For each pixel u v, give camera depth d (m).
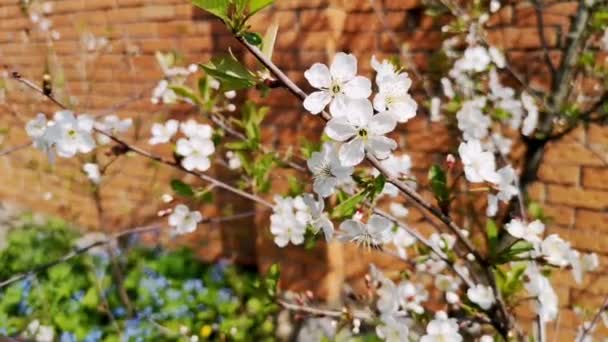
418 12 2.13
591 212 2.00
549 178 2.06
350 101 0.86
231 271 2.80
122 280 2.84
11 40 3.38
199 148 1.52
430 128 2.20
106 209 3.28
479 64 1.87
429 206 1.06
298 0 2.16
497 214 2.08
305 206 1.18
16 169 3.70
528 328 2.16
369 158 0.95
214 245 2.94
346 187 1.32
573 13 1.87
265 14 2.24
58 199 3.51
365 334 2.15
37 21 3.22
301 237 1.42
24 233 3.42
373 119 0.86
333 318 1.59
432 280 2.25
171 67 2.50
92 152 2.24
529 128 1.80
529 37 1.98
